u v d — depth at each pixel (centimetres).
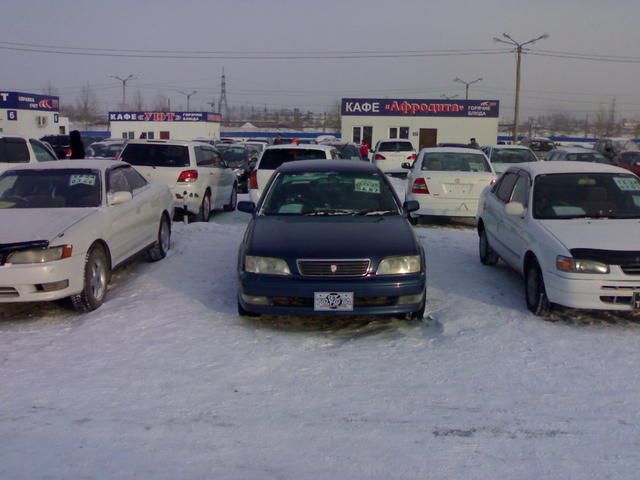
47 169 763
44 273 597
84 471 350
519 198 754
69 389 465
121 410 430
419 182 1218
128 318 627
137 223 798
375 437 393
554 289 605
